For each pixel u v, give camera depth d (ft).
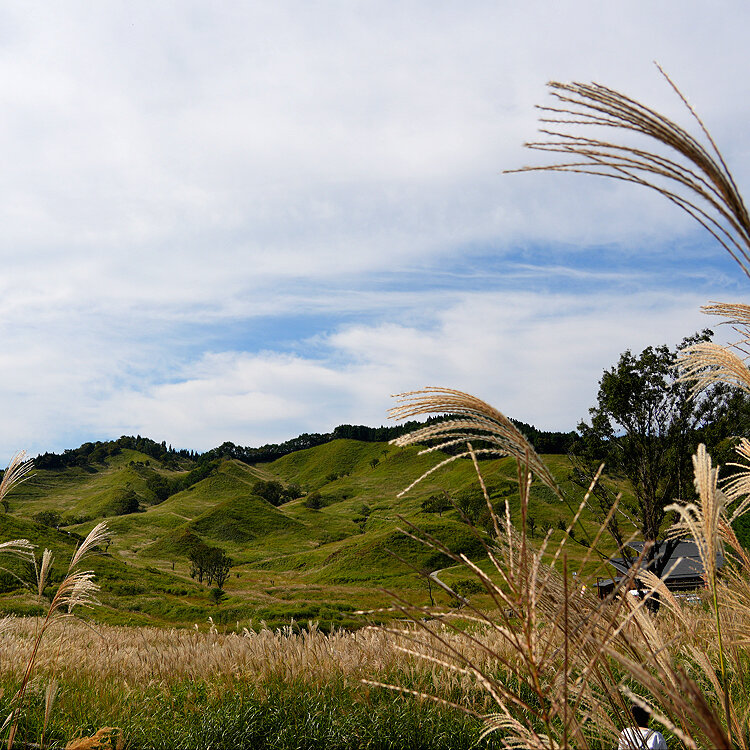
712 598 6.69
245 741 21.22
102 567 202.59
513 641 6.03
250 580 323.37
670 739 9.49
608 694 7.38
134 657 33.58
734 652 7.52
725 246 5.25
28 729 21.01
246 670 27.61
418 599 119.75
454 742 17.57
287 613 151.64
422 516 292.61
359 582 252.21
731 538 7.80
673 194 5.46
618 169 5.70
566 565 5.71
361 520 541.34
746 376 7.77
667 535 6.88
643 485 47.44
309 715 22.08
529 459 5.57
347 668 25.48
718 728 4.69
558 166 6.00
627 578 6.08
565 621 5.81
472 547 233.96
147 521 539.29
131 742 21.06
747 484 7.91
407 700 20.31
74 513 618.85
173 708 24.93
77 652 32.96
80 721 22.26
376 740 19.31
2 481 15.78
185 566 372.99
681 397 50.78
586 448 56.34
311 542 474.90
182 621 153.38
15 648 29.55
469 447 5.46
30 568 156.56
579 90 5.49
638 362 55.36
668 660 6.52
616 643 7.11
